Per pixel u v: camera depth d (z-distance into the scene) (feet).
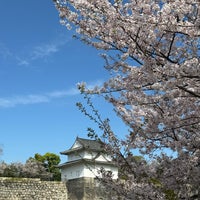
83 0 18.17
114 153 22.85
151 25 17.52
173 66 17.02
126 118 23.52
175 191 22.29
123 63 21.52
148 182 22.25
